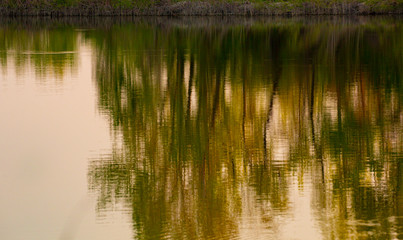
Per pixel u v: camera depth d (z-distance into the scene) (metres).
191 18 74.25
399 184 15.62
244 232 12.76
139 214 13.85
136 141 19.97
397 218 13.41
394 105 24.64
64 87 28.92
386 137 20.03
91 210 14.17
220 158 18.11
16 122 22.31
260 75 32.66
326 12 77.44
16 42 49.28
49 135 20.69
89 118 22.95
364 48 44.25
